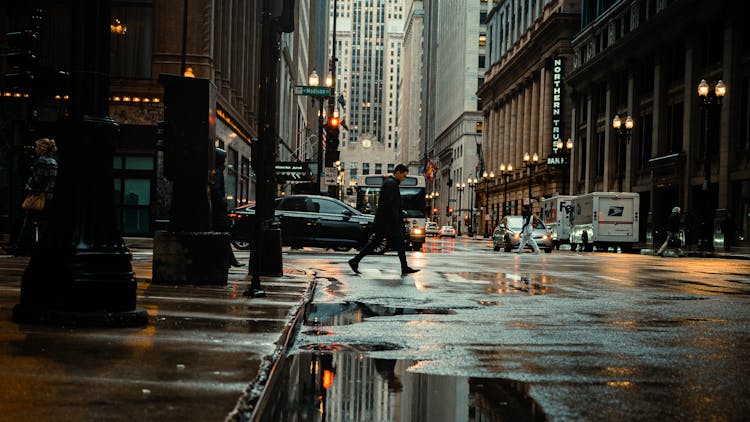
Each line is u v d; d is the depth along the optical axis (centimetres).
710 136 3550
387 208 1552
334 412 410
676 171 4628
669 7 4669
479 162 11612
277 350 536
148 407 364
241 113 4344
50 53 3222
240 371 457
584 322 808
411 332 710
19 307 611
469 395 451
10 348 504
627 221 4259
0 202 3219
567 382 490
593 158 6475
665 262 2581
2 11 3203
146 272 1263
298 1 7962
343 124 4088
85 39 593
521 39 8988
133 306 629
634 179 5481
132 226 3272
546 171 7519
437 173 16238
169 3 3272
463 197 12712
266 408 416
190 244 1059
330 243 2645
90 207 609
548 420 393
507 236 3575
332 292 1120
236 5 4159
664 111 5006
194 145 1017
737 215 4038
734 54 4053
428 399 440
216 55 3612
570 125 7506
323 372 516
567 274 1695
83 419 339
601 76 6116
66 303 602
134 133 3256
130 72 3291
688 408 423
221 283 1070
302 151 9375
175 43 3275
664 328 766
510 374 515
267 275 1308
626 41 5412
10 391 386
